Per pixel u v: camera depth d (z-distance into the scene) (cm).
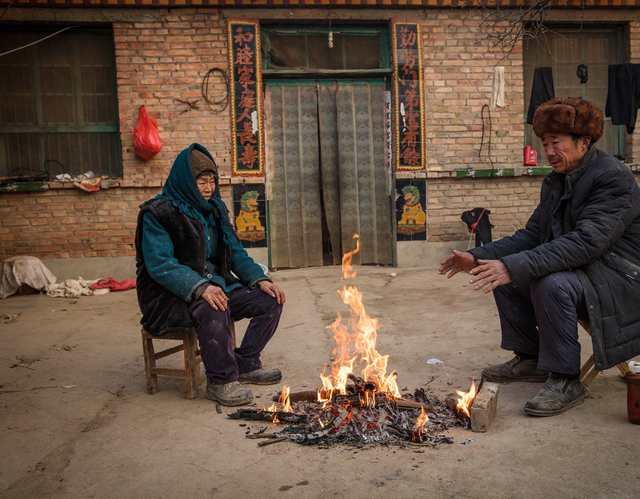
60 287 750
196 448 271
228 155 832
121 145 816
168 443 277
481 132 868
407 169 857
